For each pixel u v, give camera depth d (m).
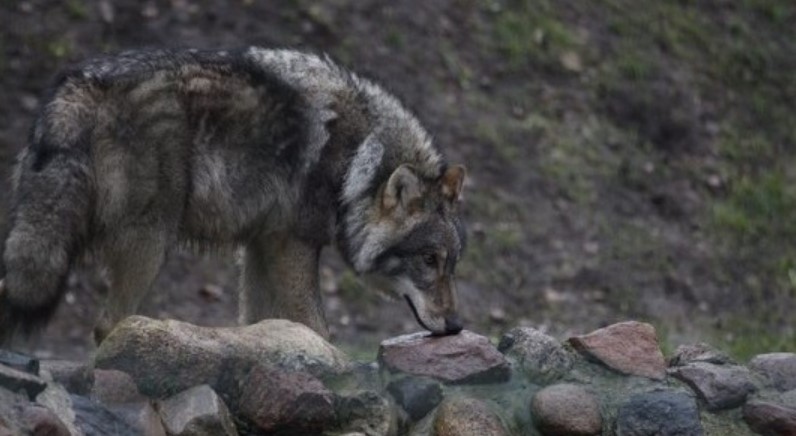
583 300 23.02
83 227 10.60
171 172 11.04
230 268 22.22
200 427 9.02
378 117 12.12
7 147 21.64
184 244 11.77
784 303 24.38
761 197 26.64
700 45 30.14
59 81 10.79
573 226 24.48
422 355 10.05
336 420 9.53
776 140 28.55
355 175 11.97
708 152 27.36
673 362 10.97
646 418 9.96
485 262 23.19
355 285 22.14
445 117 25.28
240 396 9.43
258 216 11.73
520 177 25.02
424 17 27.16
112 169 10.75
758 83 29.92
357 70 12.36
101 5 24.53
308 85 11.80
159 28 24.48
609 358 10.34
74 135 10.48
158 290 21.08
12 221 10.41
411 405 9.84
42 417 8.29
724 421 10.21
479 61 26.95
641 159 26.50
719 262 24.83
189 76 11.18
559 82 27.36
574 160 25.78
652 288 23.69
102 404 8.96
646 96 27.95
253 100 11.47
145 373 9.24
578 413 9.84
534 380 10.16
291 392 9.34
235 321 21.03
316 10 26.08
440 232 12.16
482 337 10.28
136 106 10.87
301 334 9.89
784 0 32.84
